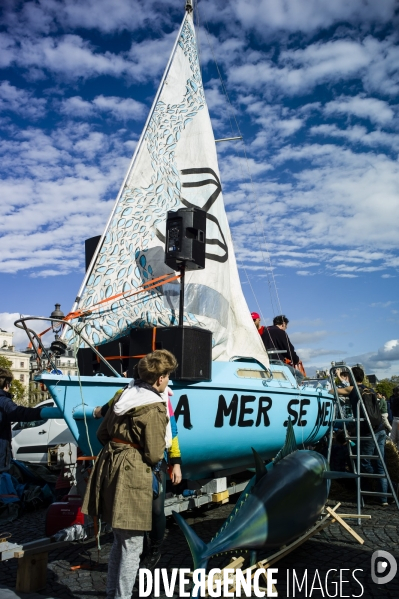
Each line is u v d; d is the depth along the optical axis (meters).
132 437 2.98
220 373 5.45
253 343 6.65
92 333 4.89
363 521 5.44
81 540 3.90
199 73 7.79
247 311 6.84
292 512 3.64
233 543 3.22
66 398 3.92
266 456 6.10
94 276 5.21
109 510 2.90
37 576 3.60
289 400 6.16
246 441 5.44
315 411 6.85
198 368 4.65
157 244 5.86
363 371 6.70
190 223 4.91
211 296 6.18
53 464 5.12
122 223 5.67
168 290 5.77
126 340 5.21
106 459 2.99
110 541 4.82
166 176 6.44
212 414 4.91
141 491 2.88
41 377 3.73
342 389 6.66
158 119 6.70
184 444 4.67
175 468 3.37
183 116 7.08
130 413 2.99
